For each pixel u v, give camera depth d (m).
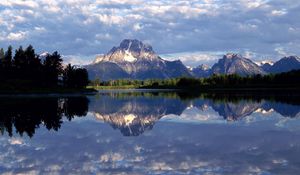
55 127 36.44
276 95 107.69
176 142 26.67
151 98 103.38
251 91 154.00
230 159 20.27
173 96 116.19
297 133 30.80
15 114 49.44
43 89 136.62
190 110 58.47
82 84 168.25
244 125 37.72
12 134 31.16
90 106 69.94
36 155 21.84
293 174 16.84
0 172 17.66
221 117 46.66
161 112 55.50
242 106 64.50
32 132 32.53
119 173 17.27
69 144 25.91
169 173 17.19
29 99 91.19
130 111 58.06
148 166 18.67
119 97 114.69
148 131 33.47
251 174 16.92
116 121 42.72
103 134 31.45
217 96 109.38
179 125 38.41
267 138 28.06
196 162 19.55
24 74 144.88
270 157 20.67
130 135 30.70
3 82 129.75
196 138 28.62
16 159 20.66
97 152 22.72
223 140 27.39
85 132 32.78
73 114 51.69
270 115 47.94
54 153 22.47
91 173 17.34
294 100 80.06
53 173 17.41
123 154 22.00
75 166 18.83
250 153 22.00
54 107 63.81
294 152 22.16
